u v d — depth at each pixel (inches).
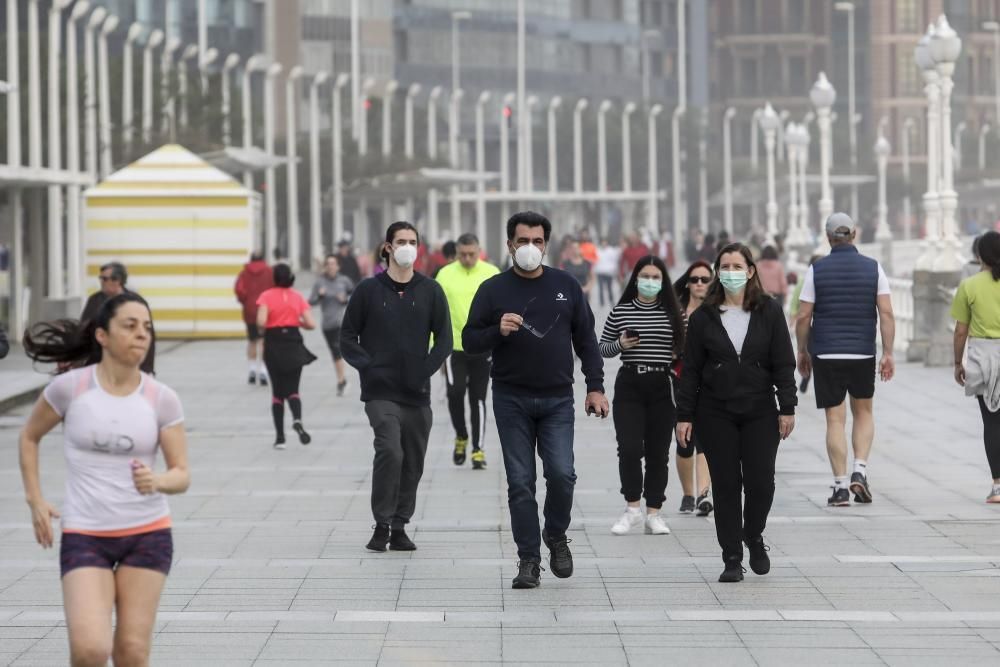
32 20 3164.4
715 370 945.5
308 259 6461.6
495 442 1652.3
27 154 3841.0
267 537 1111.0
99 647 601.3
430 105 6791.3
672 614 858.8
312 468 1478.8
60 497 1301.7
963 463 1454.2
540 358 928.9
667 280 1104.2
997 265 1221.7
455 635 814.5
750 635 810.2
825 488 1314.0
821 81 4057.6
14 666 751.7
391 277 1074.7
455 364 1453.0
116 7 7357.3
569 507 941.8
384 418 1055.6
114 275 1355.8
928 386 2132.1
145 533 629.3
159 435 638.5
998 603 878.4
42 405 638.5
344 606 885.2
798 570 975.6
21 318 3085.6
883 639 797.2
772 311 947.3
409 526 1152.8
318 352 2984.7
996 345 1222.9
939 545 1052.5
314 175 5718.5
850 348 1222.3
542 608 877.8
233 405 2069.4
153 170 3341.5
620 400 1114.7
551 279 938.7
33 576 968.3
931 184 2780.5
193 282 3334.2
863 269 1226.6
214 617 857.5
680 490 1307.8
